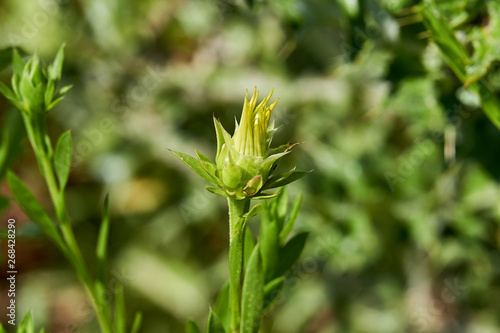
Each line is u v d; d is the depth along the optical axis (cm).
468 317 74
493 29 39
